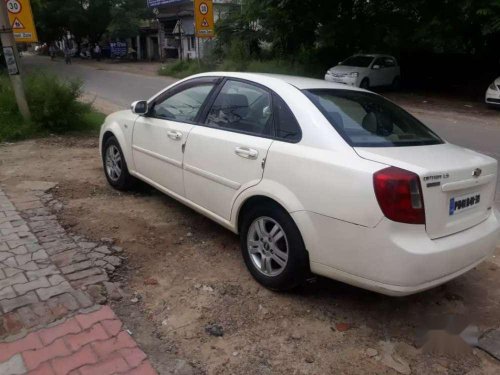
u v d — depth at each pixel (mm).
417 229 2830
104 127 5738
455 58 22797
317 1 21797
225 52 26766
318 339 3051
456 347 3018
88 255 3953
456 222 3090
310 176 3109
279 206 3332
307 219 3123
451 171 2953
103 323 3037
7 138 8352
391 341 3062
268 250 3506
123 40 46406
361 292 3602
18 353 2723
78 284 3475
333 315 3309
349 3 21812
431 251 2826
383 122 3602
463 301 3559
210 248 4254
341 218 2939
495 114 14805
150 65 38562
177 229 4637
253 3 22250
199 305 3359
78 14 45562
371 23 21766
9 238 4184
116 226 4629
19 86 8586
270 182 3369
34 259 3814
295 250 3230
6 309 3109
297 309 3355
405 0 19828
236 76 4121
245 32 25484
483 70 22484
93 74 28297
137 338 2963
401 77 22781
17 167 6637
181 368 2727
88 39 52625
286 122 3465
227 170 3766
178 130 4387
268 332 3100
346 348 2977
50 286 3414
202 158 4043
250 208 3637
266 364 2807
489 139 10422
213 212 4047
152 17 45844
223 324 3160
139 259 3996
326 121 3279
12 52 8398
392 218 2775
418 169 2834
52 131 9055
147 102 5035
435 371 2803
